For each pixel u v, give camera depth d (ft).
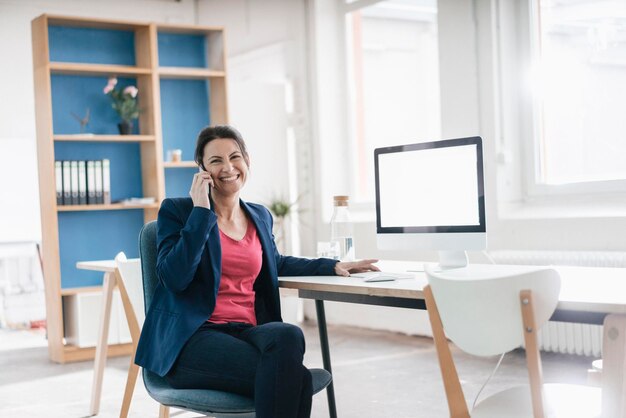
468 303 5.80
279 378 6.92
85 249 17.94
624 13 13.97
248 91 20.49
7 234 22.31
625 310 5.65
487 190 15.83
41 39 16.93
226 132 8.32
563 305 5.98
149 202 17.74
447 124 16.63
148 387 7.68
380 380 13.84
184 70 17.98
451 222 8.30
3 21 21.93
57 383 14.67
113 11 23.17
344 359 15.84
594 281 7.31
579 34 14.76
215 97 18.92
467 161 8.14
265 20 21.79
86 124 17.97
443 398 12.40
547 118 15.43
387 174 8.91
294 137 21.15
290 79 21.24
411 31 19.57
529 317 5.62
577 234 14.29
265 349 7.06
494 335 5.82
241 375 7.13
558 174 15.29
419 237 8.59
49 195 16.98
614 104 14.21
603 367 5.73
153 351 7.67
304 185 21.06
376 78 20.43
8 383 14.83
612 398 5.65
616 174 14.25
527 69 15.61
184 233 7.55
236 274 8.07
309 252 21.01
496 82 15.64
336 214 10.04
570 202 14.83
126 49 18.43
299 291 8.98
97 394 12.39
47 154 16.94
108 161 17.62
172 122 18.80
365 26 20.54
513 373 13.74
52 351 17.17
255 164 20.54
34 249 22.74
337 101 20.86
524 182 15.72
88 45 18.02
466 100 16.17
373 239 18.74
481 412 6.22
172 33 18.89
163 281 7.61
